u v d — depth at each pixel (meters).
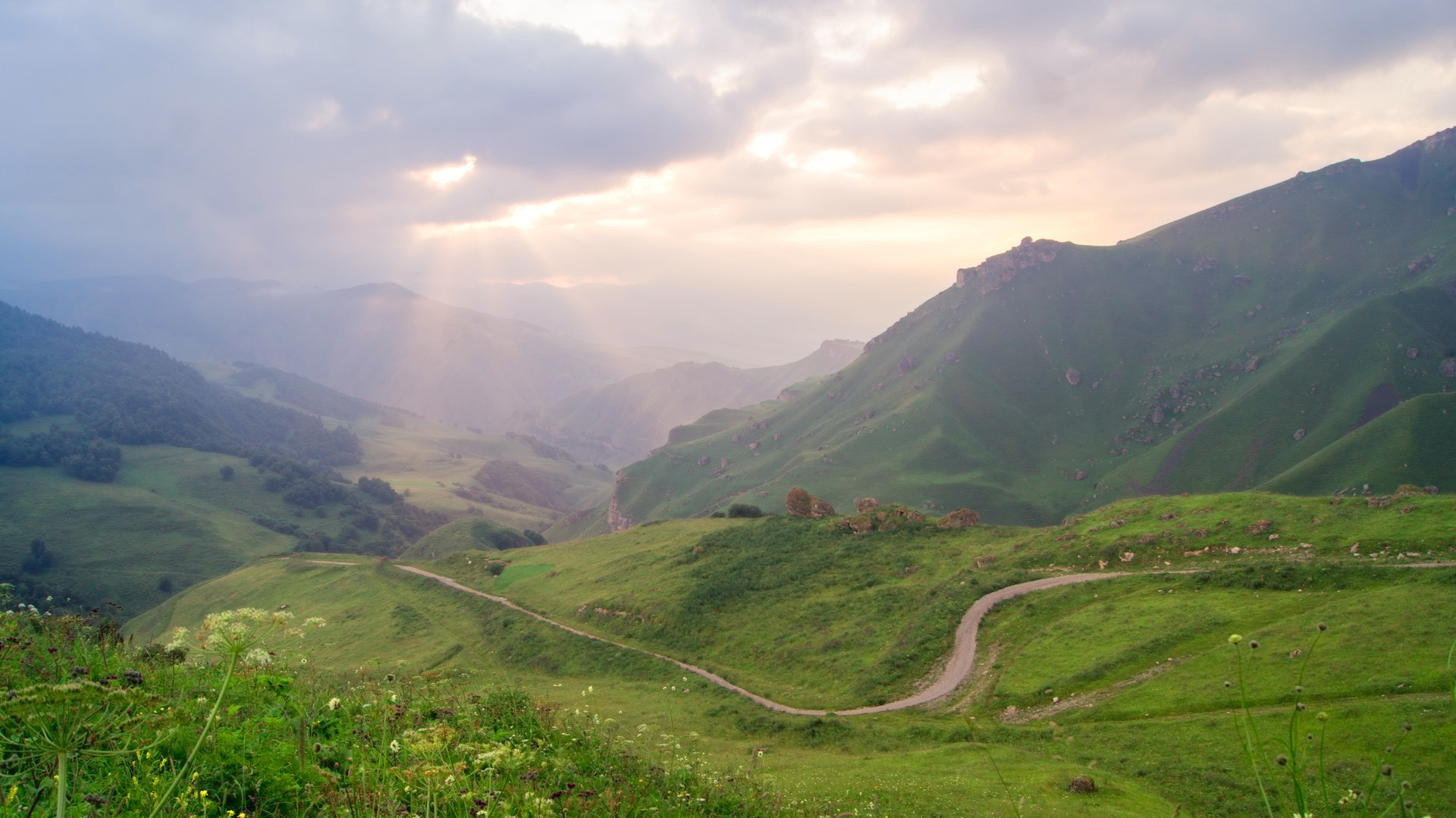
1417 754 30.08
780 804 15.30
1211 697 40.03
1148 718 40.16
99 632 11.41
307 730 9.64
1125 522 71.12
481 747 10.25
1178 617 50.94
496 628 91.75
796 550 91.56
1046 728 42.06
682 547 105.94
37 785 6.51
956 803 28.53
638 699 58.38
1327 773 30.33
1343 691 36.53
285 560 157.38
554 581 108.88
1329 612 44.75
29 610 11.52
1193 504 70.50
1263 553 58.16
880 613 68.88
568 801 9.48
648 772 13.16
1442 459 193.75
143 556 196.12
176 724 7.00
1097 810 28.58
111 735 7.28
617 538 128.12
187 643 10.88
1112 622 53.09
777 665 65.69
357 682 14.29
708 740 46.94
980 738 41.84
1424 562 50.31
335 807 7.57
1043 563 68.38
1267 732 34.94
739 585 84.31
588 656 77.12
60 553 186.75
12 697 4.84
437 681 15.11
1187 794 31.44
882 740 44.09
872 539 89.94
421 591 115.69
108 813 6.32
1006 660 53.34
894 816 26.14
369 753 9.51
